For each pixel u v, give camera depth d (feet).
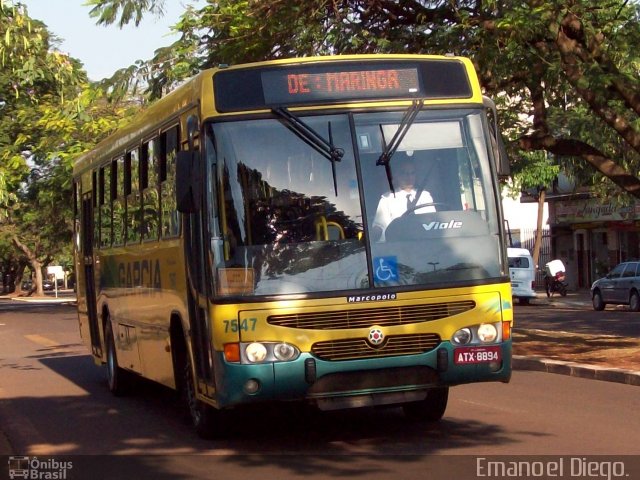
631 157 67.67
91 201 49.62
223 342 27.71
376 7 57.31
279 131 28.81
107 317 46.83
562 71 51.70
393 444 30.42
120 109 94.68
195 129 29.45
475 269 28.99
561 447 29.14
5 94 112.06
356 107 29.25
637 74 55.16
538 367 50.03
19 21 37.50
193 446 31.83
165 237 34.14
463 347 28.53
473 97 30.30
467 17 53.01
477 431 32.27
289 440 32.01
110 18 57.82
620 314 98.78
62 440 34.30
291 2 56.29
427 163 29.37
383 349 27.94
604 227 139.74
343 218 28.45
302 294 27.76
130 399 45.21
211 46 62.44
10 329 110.42
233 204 28.27
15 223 248.73
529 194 145.28
